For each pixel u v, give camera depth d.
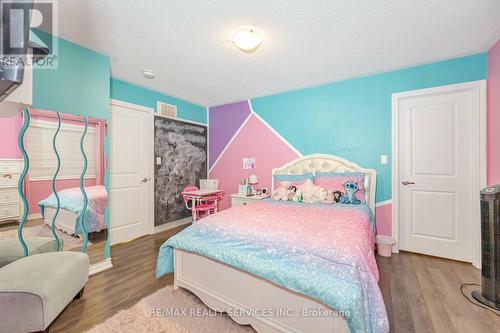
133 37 1.96
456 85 2.37
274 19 1.73
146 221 3.35
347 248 1.23
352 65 2.56
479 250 2.24
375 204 2.79
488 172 2.18
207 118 4.41
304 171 3.27
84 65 2.11
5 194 1.79
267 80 3.01
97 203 2.25
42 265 1.46
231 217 1.90
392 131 2.71
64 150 2.04
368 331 1.00
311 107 3.28
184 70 2.68
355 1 1.53
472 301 1.68
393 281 1.99
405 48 2.18
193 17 1.70
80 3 1.52
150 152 3.39
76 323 1.46
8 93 0.76
